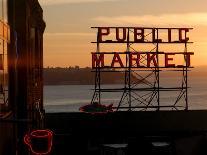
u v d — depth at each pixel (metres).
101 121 38.41
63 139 37.09
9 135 17.42
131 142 38.47
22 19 21.58
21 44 21.77
